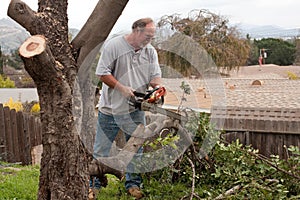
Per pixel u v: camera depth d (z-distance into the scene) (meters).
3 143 12.27
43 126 4.21
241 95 13.17
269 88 15.16
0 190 6.89
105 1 4.26
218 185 6.74
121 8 4.27
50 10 4.23
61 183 4.23
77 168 4.27
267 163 6.43
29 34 4.17
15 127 12.62
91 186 6.19
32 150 13.59
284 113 9.45
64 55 4.23
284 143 8.91
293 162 6.56
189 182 6.95
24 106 22.39
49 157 4.24
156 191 6.15
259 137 9.04
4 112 12.40
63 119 4.17
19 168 9.98
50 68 3.88
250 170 6.56
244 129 9.04
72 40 4.37
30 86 39.47
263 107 9.92
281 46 42.44
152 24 5.16
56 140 4.18
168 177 6.41
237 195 5.84
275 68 32.62
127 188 6.33
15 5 4.04
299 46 42.03
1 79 38.50
